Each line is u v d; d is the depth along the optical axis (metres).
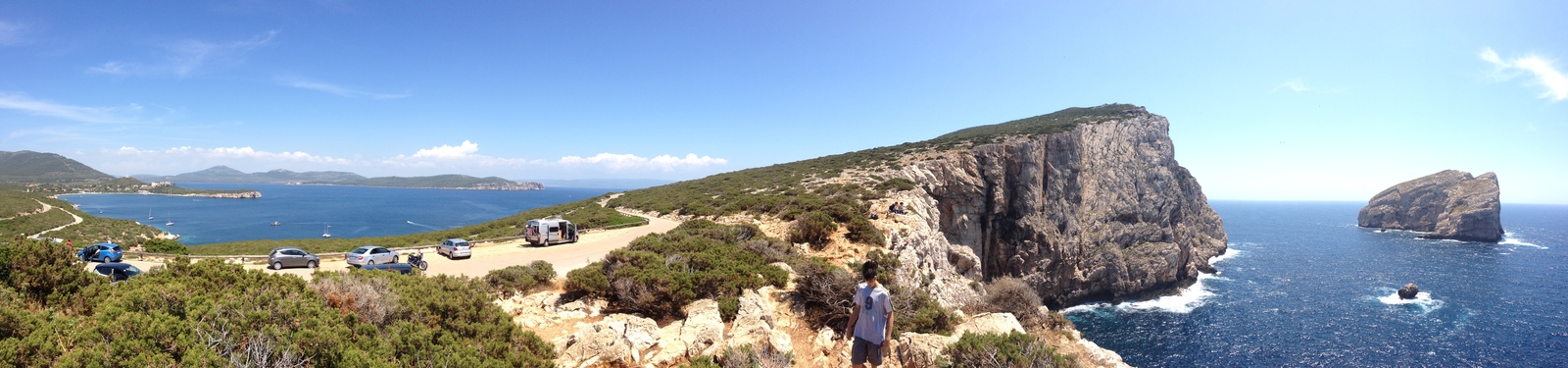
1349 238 142.12
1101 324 56.62
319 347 8.84
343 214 183.12
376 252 29.06
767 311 15.84
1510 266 91.94
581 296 17.52
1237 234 161.62
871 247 30.22
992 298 23.38
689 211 53.84
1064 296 65.62
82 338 7.90
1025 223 63.44
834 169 69.81
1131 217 74.81
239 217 162.75
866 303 8.05
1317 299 65.62
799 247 30.53
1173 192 82.81
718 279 17.62
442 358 9.95
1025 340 11.60
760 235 31.86
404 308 11.56
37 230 63.12
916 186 51.28
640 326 13.45
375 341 9.94
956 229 59.25
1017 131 75.38
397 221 159.62
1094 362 15.17
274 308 9.49
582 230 46.97
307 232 129.12
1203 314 59.59
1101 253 68.75
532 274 19.61
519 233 47.94
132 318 8.30
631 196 77.56
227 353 8.17
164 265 12.78
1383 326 53.66
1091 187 73.50
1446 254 107.56
